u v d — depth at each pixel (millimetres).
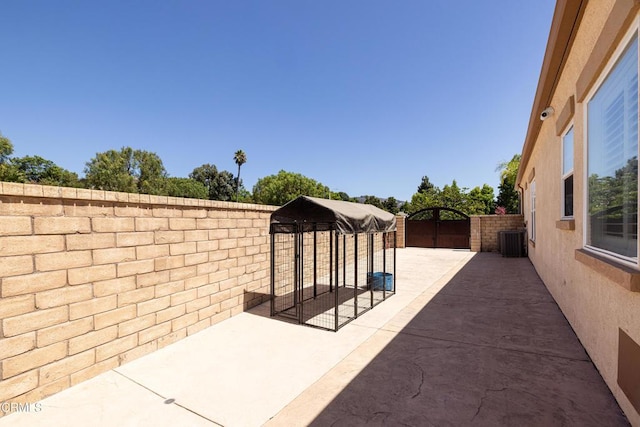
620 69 2488
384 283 6121
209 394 2789
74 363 2957
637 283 2000
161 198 3875
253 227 5660
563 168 4859
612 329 2625
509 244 12156
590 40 3090
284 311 5441
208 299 4633
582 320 3672
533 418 2330
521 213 15250
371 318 5012
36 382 2660
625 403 2318
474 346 3799
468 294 6496
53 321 2797
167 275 3975
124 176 46125
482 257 12391
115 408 2576
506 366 3232
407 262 11281
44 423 2373
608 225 2832
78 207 3010
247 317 5105
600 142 3029
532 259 10070
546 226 6566
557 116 4992
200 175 71500
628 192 2393
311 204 4793
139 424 2359
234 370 3264
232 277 5133
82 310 3035
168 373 3207
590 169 3326
